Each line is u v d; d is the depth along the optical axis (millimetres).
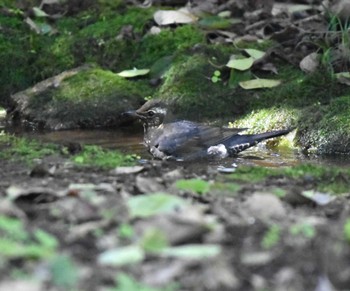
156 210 7312
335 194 9281
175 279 6055
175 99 15000
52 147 11719
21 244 6469
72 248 6582
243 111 14859
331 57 15211
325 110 14141
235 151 13375
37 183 9312
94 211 7469
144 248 6422
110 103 15266
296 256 6418
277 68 15438
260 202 7895
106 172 10172
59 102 15328
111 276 6039
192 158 13148
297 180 10000
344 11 15383
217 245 6641
